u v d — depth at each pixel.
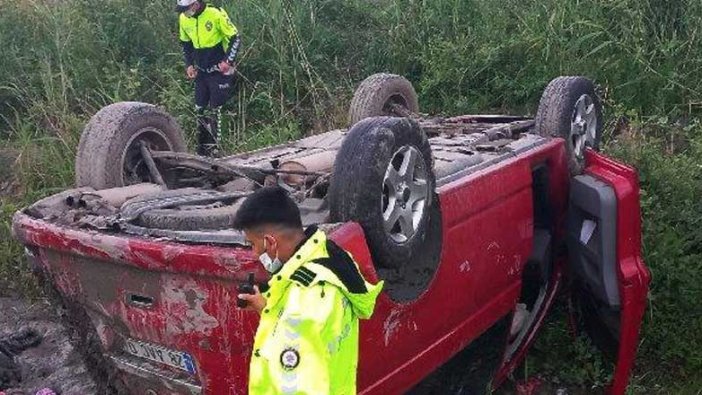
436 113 9.03
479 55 8.95
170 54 9.59
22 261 6.44
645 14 8.89
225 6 10.02
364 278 3.04
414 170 3.58
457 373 4.73
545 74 8.67
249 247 3.16
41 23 9.75
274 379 2.58
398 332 3.57
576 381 5.24
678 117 8.16
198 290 3.25
